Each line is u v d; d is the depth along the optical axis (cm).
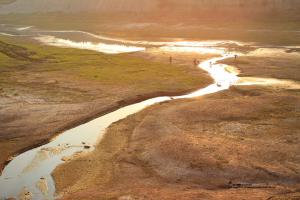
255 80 5503
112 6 14925
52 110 4294
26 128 3825
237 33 9894
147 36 10125
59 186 2814
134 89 5091
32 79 5647
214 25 11206
